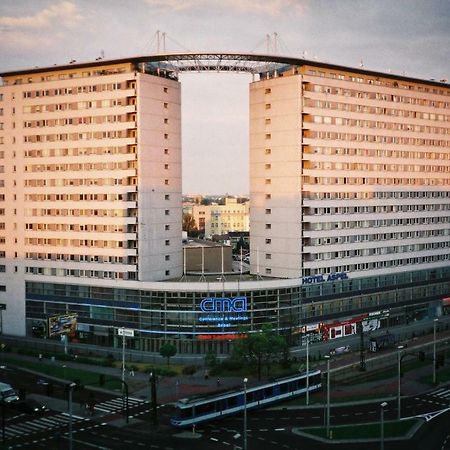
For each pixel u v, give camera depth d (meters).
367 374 119.81
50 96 143.50
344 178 148.00
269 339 115.94
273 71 146.25
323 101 142.75
